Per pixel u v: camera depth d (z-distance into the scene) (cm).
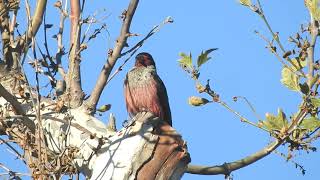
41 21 1202
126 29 1164
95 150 1069
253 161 1155
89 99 1155
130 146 1041
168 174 1028
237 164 1174
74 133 1106
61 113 1120
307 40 1023
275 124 1050
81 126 1112
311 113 1031
